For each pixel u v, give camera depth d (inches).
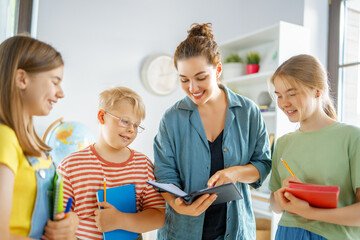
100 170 45.7
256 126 52.7
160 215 47.6
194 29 50.3
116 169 46.7
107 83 103.3
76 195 44.1
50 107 32.4
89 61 100.5
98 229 41.8
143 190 48.6
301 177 44.4
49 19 94.2
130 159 48.6
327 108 47.2
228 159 50.4
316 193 36.8
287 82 44.1
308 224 42.1
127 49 107.4
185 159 51.0
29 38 31.2
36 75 30.5
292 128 93.7
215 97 51.8
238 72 112.3
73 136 82.7
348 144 40.9
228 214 48.6
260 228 95.7
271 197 51.1
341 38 100.1
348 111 96.6
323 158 42.2
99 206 41.9
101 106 48.1
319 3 102.4
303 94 43.5
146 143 110.8
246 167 49.6
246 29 128.6
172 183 49.4
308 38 96.9
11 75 29.5
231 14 128.8
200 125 51.1
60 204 34.1
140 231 44.5
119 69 105.9
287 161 46.7
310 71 43.7
